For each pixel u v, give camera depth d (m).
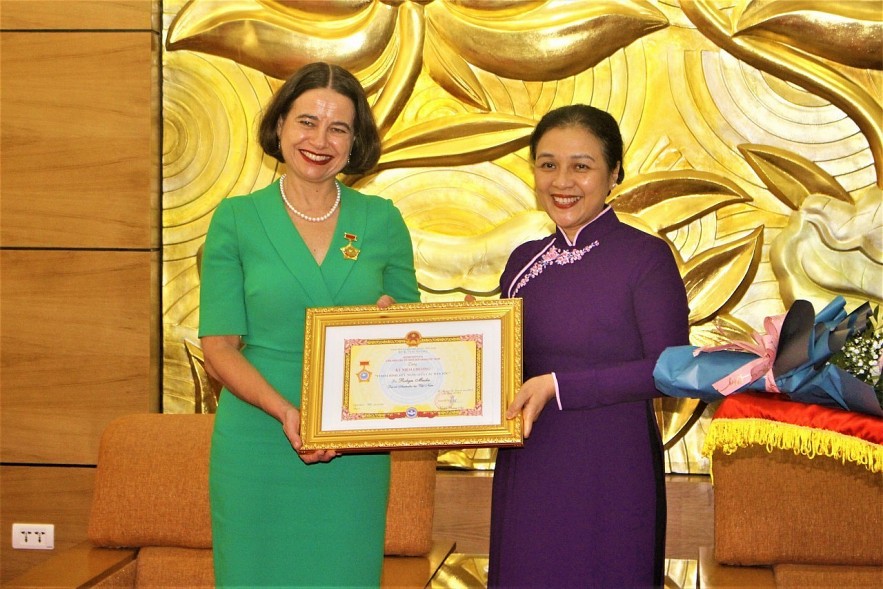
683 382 2.01
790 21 3.20
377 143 2.34
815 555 2.71
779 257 3.24
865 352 2.10
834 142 3.24
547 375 2.13
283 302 2.21
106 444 2.99
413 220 3.41
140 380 3.46
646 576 2.13
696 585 3.10
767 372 1.96
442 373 2.18
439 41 3.37
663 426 3.27
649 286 2.15
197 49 3.47
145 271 3.46
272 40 3.40
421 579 2.65
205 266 2.24
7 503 3.52
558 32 3.28
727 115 3.29
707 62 3.29
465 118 3.35
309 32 3.39
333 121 2.20
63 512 3.50
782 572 2.64
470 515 3.28
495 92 3.38
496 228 3.35
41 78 3.49
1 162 3.51
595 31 3.28
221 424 2.24
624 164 3.33
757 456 2.78
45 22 3.49
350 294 2.26
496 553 2.24
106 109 3.47
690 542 3.18
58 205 3.49
